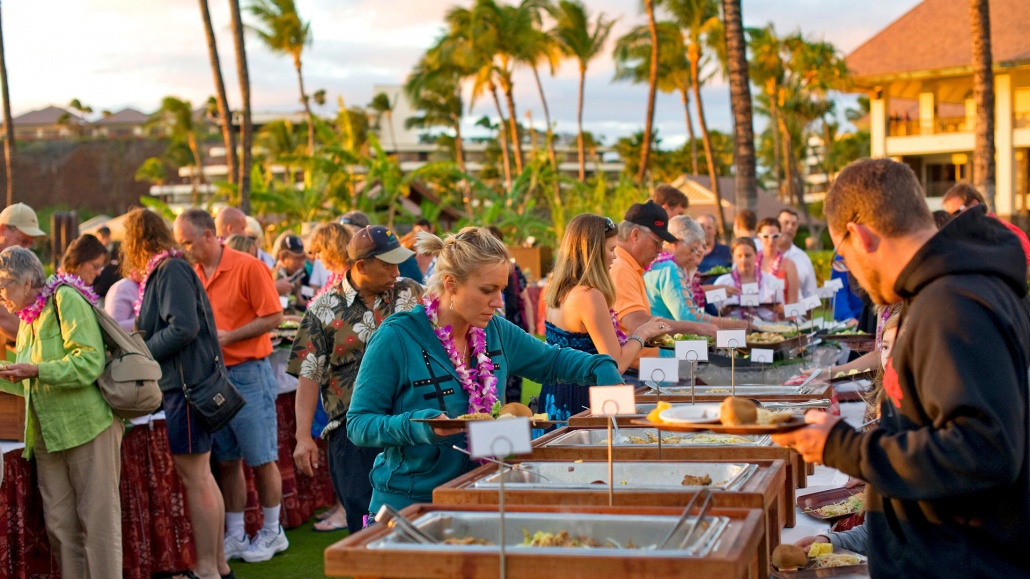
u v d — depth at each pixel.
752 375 4.59
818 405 3.27
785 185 64.62
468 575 1.77
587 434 3.02
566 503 2.17
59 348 3.93
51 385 3.82
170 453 4.75
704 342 3.26
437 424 2.50
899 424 1.87
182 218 4.89
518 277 7.67
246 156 21.55
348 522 3.79
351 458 3.78
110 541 4.01
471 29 42.91
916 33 30.89
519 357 3.13
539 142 77.12
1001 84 29.09
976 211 1.83
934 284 1.78
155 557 4.78
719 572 1.64
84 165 72.06
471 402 2.78
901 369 1.84
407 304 3.89
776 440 1.92
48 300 3.95
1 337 4.79
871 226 1.88
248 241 6.36
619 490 2.18
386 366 2.79
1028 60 27.67
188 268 4.41
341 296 3.93
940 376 1.71
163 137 75.19
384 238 3.87
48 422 3.90
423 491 2.79
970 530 1.82
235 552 5.11
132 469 4.64
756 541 1.90
